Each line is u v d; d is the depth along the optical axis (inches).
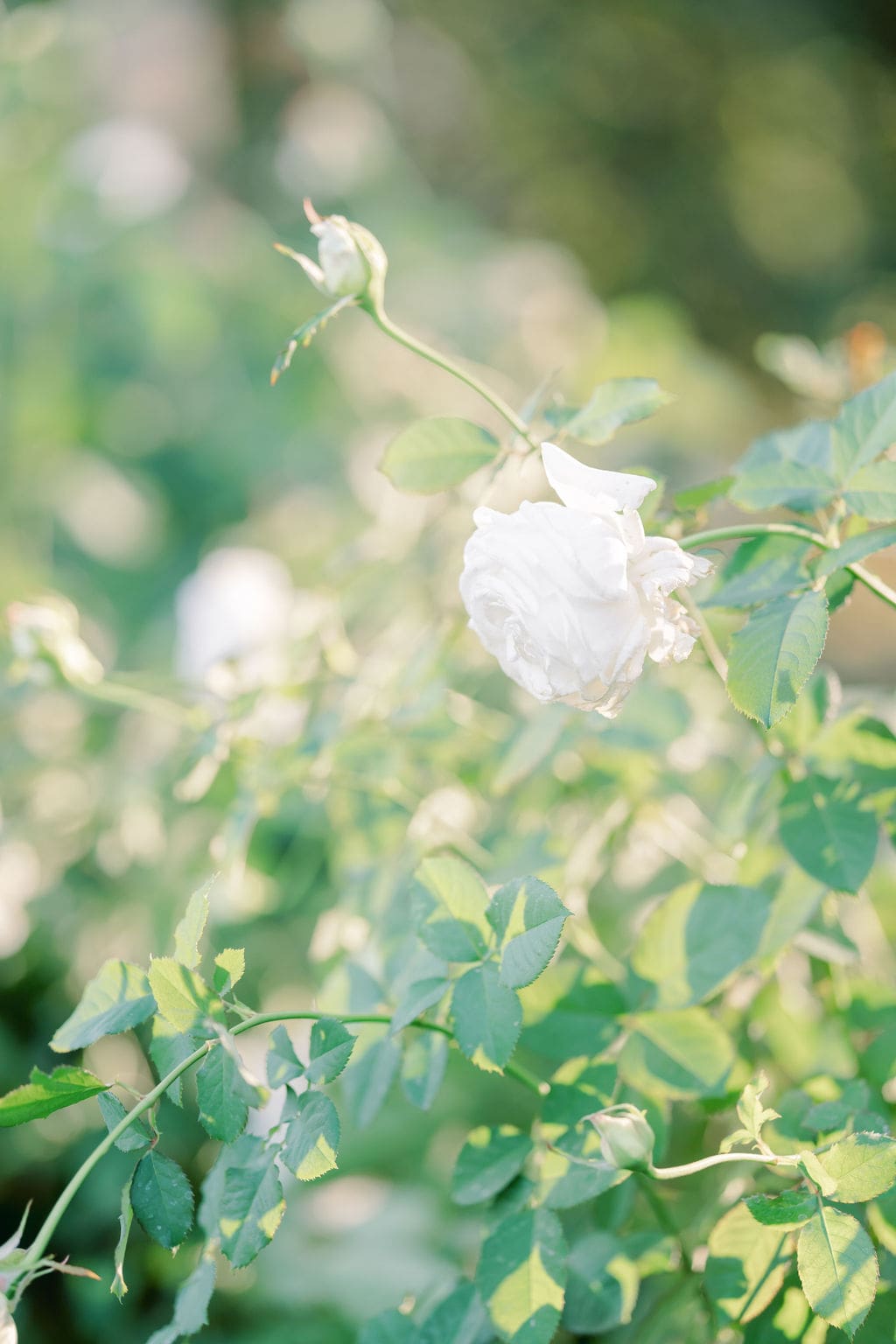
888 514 36.0
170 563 90.3
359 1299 46.3
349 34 137.3
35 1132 54.6
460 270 112.0
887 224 266.4
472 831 47.3
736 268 254.8
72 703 59.8
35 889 58.8
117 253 98.6
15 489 87.1
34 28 96.7
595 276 238.5
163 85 120.6
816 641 34.3
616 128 255.8
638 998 37.6
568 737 42.6
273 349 100.7
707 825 46.7
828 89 271.9
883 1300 35.8
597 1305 37.2
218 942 56.3
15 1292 33.0
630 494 34.3
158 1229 34.1
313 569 69.1
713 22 262.5
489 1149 36.5
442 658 44.1
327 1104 33.7
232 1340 46.8
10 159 98.3
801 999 42.9
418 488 38.1
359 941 43.1
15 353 94.8
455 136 211.3
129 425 97.0
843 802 38.3
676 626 34.7
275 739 44.6
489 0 244.1
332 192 121.3
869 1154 33.7
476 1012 34.4
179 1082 34.1
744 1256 35.7
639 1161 33.7
